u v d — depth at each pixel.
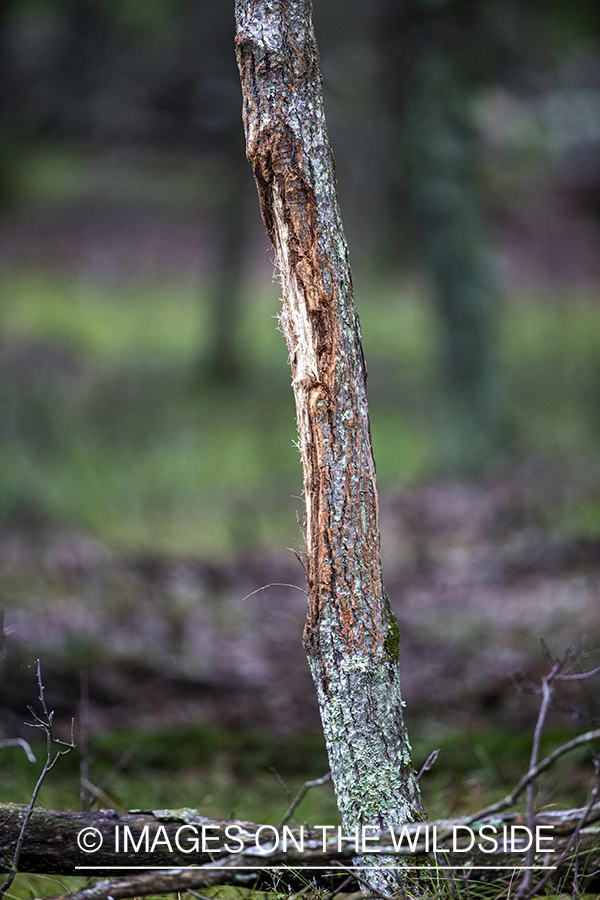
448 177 14.70
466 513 11.98
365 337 26.34
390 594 9.43
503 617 7.92
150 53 21.72
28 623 6.81
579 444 15.37
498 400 15.24
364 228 28.00
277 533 12.35
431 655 7.45
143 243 34.34
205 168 30.55
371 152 20.47
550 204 33.72
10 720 5.14
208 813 4.23
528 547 9.87
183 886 2.38
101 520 11.88
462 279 15.00
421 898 2.39
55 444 14.85
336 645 2.46
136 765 4.85
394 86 16.78
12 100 24.86
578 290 29.72
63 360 22.42
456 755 4.95
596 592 7.99
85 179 37.97
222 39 20.72
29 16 20.80
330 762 2.52
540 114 25.31
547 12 14.84
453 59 14.35
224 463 16.22
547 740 4.98
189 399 20.94
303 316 2.46
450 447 14.97
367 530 2.47
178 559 10.39
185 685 6.60
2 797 4.03
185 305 30.27
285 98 2.44
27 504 11.16
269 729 5.91
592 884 2.60
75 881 3.16
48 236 34.06
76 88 23.94
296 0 2.46
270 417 20.17
